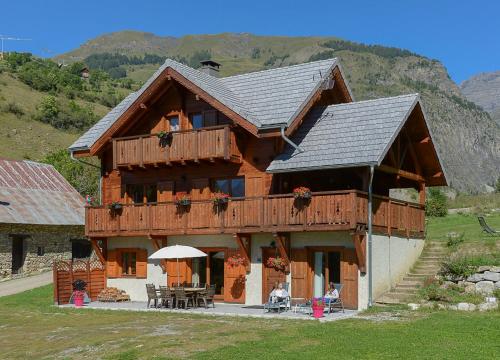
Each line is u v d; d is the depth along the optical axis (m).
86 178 56.22
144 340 16.98
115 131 27.89
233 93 27.44
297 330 17.84
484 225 28.48
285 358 14.10
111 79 145.62
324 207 22.44
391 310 21.81
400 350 14.55
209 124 26.78
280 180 24.83
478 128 198.75
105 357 15.32
